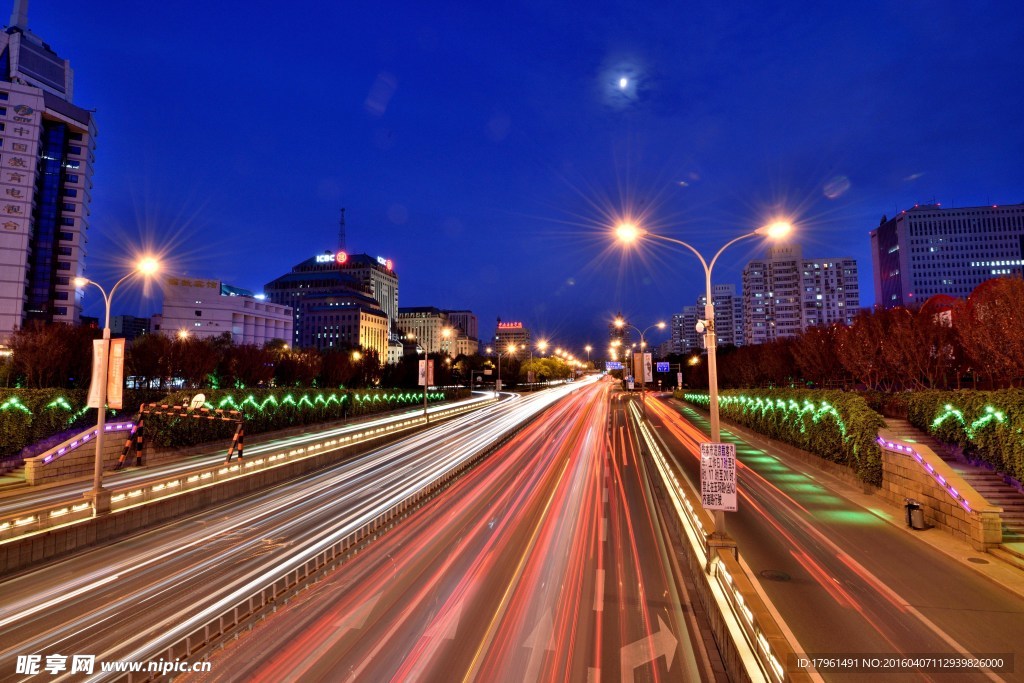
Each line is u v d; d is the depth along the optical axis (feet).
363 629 32.35
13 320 301.43
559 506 62.80
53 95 327.47
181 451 97.91
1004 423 55.42
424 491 71.41
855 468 69.77
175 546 49.73
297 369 198.70
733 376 209.26
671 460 93.35
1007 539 46.16
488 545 48.44
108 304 59.21
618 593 37.76
